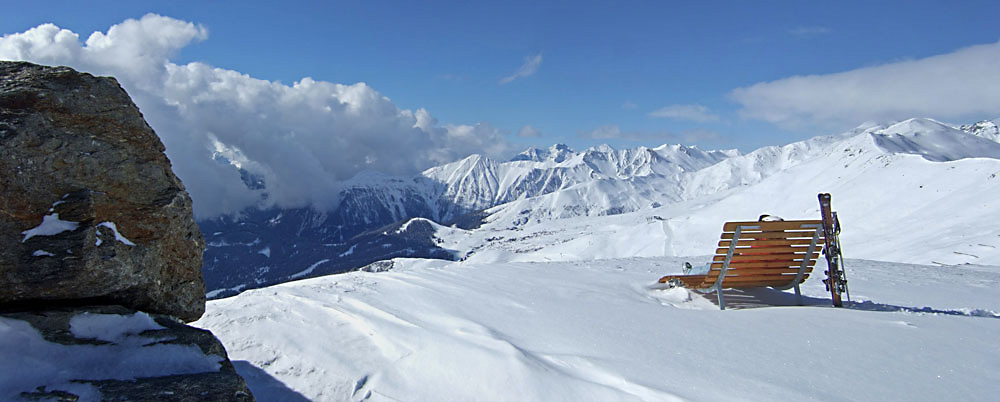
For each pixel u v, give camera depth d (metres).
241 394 3.58
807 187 115.00
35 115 3.96
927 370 4.43
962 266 14.36
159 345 3.84
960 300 7.91
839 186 100.00
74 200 3.91
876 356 4.83
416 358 5.04
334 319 6.22
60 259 3.71
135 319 3.99
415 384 4.62
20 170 3.77
